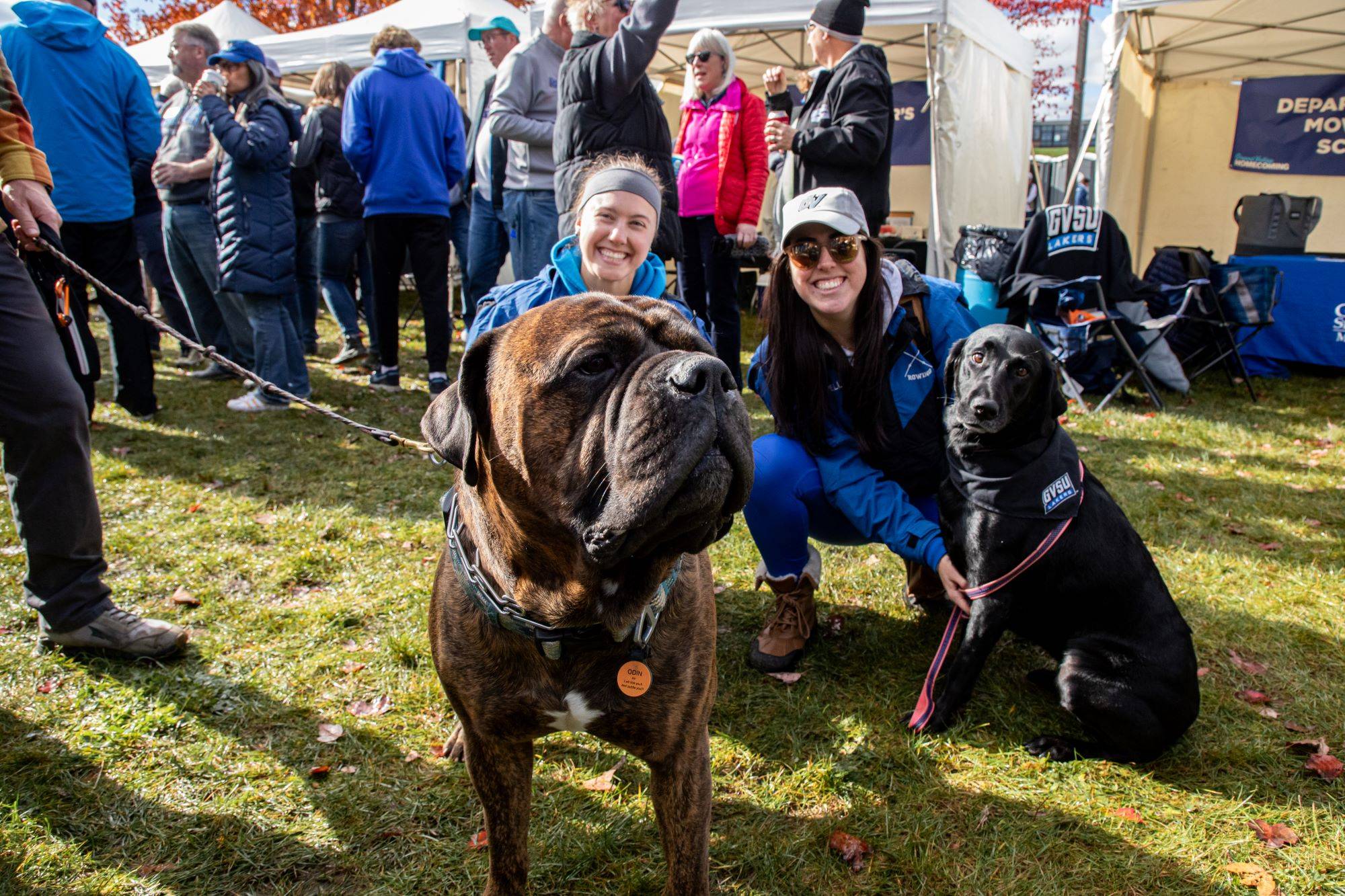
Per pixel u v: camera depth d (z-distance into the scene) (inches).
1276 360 298.5
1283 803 90.8
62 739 96.1
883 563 147.4
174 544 146.3
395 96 214.1
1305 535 156.9
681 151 231.1
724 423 53.7
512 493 61.0
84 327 127.4
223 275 210.2
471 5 367.6
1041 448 100.9
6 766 91.1
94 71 190.1
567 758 97.7
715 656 75.1
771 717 105.4
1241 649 119.6
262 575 137.0
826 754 97.9
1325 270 287.7
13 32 183.2
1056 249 253.6
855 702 108.3
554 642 65.4
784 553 115.0
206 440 199.2
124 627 110.4
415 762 95.4
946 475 110.4
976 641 102.1
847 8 190.9
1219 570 142.3
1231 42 361.1
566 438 57.4
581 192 96.7
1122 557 98.6
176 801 88.5
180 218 226.4
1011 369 96.8
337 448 196.9
